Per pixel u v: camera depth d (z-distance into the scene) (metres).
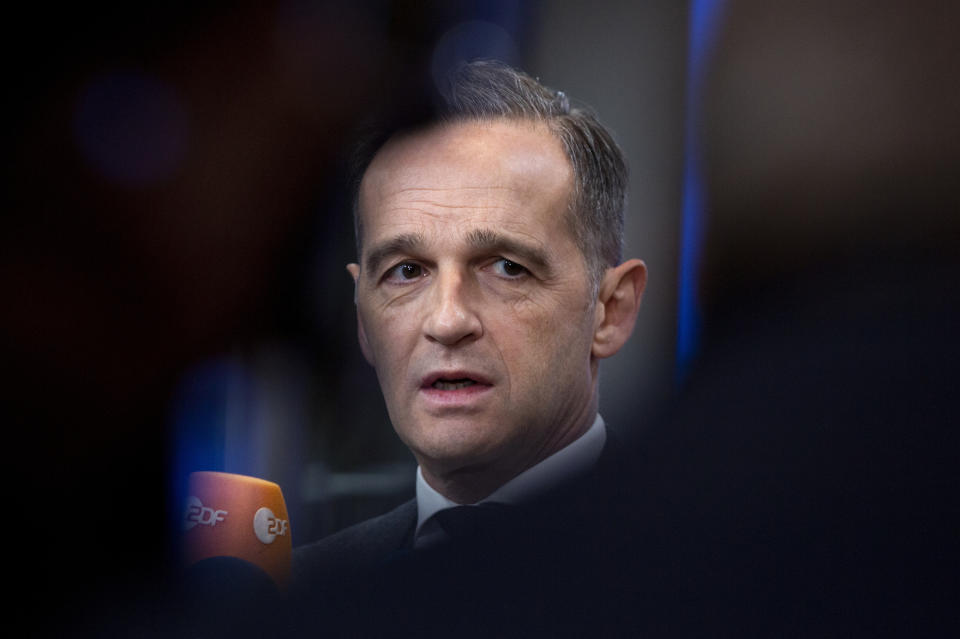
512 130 5.69
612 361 6.37
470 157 5.53
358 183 5.83
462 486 6.03
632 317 6.29
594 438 5.51
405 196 5.59
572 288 5.82
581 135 5.82
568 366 5.88
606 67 5.37
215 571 2.95
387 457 10.16
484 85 5.67
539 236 5.63
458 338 5.52
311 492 9.28
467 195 5.52
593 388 6.26
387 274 5.79
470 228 5.50
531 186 5.64
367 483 9.91
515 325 5.64
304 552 6.66
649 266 3.76
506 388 5.67
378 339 5.86
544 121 5.78
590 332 6.02
